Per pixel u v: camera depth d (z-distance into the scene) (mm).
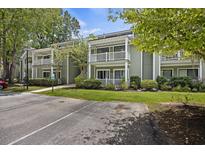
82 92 19609
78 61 28734
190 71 23328
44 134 6742
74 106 12594
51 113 10398
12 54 31172
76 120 8727
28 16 26531
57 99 16188
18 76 43812
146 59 24875
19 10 25625
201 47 7328
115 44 26234
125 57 23938
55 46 31859
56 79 31469
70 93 19250
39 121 8617
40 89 24828
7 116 9711
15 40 29219
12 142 5996
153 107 11289
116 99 14953
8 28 26984
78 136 6480
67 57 31766
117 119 8750
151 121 8203
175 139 5996
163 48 8773
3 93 21359
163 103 12367
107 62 25625
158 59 24109
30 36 29953
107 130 7105
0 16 26344
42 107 12344
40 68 36625
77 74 33688
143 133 6664
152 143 5746
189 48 7559
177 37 7711
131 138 6199
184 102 12305
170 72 24672
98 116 9461
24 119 9039
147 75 24859
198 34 6758
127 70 24281
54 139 6223
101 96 16578
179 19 7000
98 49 28172
